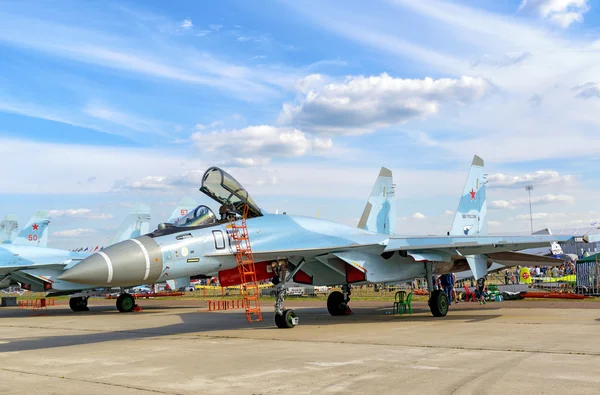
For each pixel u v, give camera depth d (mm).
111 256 10258
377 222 19828
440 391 5727
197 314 19766
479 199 19219
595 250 50906
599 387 5832
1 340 12125
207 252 11711
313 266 15594
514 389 5754
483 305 20406
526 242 13984
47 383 6633
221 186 12781
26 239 31219
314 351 8922
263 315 18375
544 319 14047
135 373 7180
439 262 16422
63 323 17250
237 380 6559
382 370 6996
